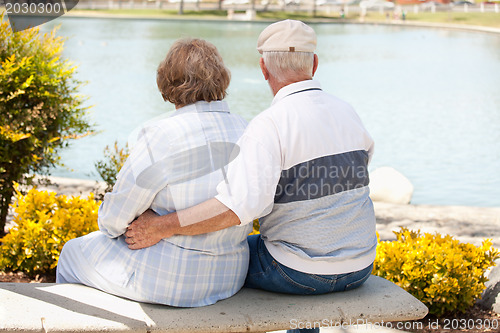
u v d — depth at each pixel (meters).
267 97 16.52
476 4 69.44
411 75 21.80
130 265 2.52
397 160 10.50
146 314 2.41
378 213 7.13
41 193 4.49
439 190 8.75
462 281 3.85
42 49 5.02
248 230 2.70
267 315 2.47
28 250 4.17
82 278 2.64
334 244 2.55
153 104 15.58
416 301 2.64
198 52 2.57
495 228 6.53
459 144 11.67
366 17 64.12
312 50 2.62
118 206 2.49
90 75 20.34
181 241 2.50
